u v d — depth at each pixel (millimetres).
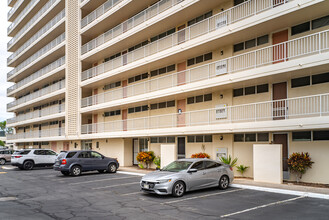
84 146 32188
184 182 11586
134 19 25188
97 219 8195
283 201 10406
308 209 9164
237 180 15266
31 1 42781
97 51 28094
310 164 13930
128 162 26234
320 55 12664
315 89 14156
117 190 13117
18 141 44750
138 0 23438
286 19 14570
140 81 25234
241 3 17203
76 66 31234
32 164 24812
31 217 8438
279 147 14156
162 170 12562
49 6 37344
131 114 26344
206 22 19312
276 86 15789
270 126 14156
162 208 9461
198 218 8227
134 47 26125
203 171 12328
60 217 8438
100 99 28453
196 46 18359
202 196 11430
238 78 15844
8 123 51281
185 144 20766
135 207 9633
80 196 11727
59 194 12234
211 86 17297
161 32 23266
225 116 17844
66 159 18688
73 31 32062
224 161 16766
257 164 14898
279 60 14477
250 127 14953
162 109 22969
